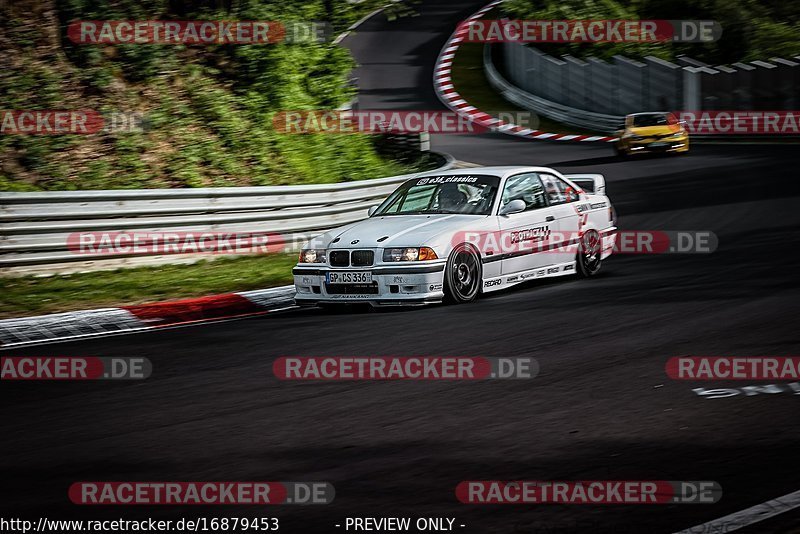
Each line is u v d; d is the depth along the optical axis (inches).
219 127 2078.0
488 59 5172.2
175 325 1106.7
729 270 1286.9
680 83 4111.7
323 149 2278.5
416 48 5649.6
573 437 603.2
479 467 551.8
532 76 4781.0
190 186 1863.9
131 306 1205.1
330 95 2449.6
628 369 773.3
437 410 680.4
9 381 836.0
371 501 504.1
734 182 2393.0
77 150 1809.8
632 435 601.9
